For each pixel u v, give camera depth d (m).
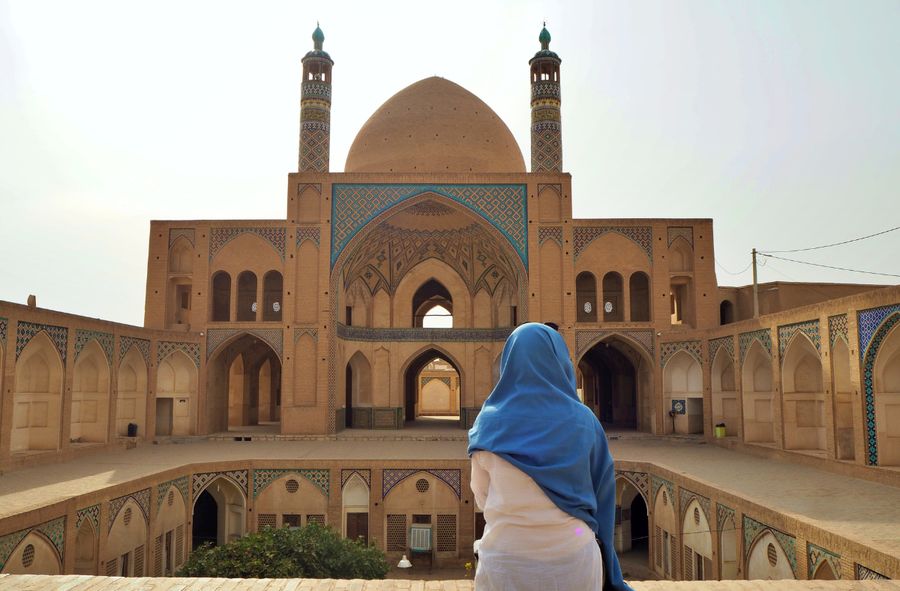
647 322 13.92
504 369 1.50
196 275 13.98
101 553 7.01
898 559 4.08
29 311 8.64
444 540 10.04
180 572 6.67
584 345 13.82
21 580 2.83
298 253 13.84
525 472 1.34
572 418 1.41
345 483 10.09
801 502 6.23
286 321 13.65
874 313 7.35
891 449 7.51
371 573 6.84
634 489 10.75
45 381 9.51
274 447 11.88
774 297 13.98
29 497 6.59
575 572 1.33
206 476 9.57
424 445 12.24
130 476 8.05
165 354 13.09
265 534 6.85
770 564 5.92
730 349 11.59
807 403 9.62
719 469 8.79
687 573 8.09
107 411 10.87
